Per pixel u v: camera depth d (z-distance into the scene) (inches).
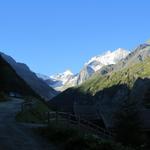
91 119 3398.1
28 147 1176.8
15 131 1438.2
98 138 1232.2
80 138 1175.0
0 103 3122.5
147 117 2955.2
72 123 1688.0
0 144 1189.7
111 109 3457.2
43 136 1352.1
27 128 1519.4
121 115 2485.2
